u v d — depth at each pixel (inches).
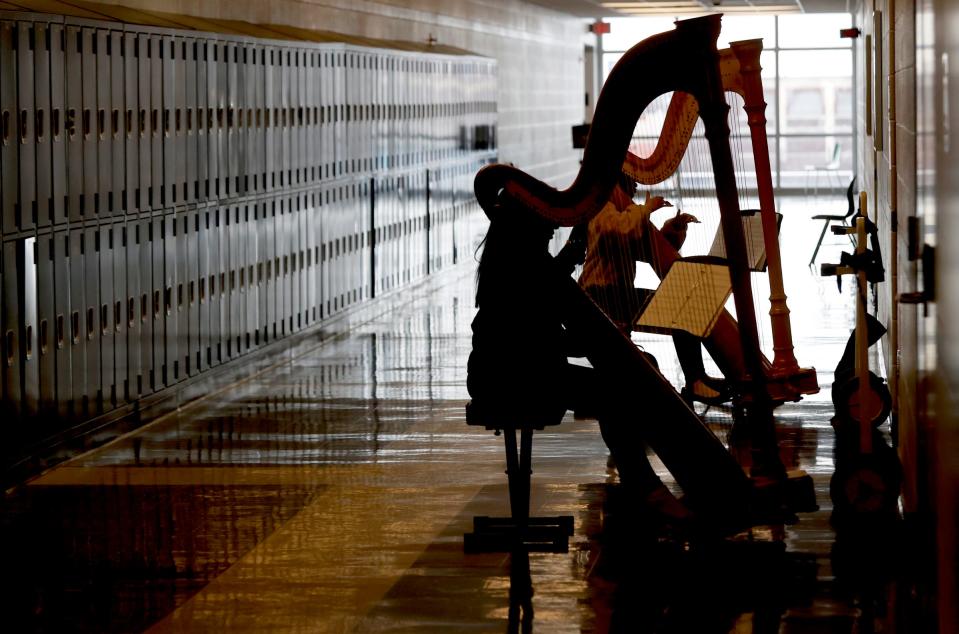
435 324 1006.4
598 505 492.7
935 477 340.8
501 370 435.2
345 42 986.1
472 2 1583.4
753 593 387.9
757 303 906.7
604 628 361.4
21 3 556.7
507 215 434.0
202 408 697.6
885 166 722.2
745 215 603.2
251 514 486.3
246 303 783.7
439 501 502.0
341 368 820.6
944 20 313.4
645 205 599.5
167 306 675.4
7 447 523.8
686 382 640.4
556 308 435.2
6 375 522.0
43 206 546.0
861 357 463.8
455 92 1332.4
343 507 494.6
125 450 597.9
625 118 417.7
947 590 303.9
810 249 1450.5
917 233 415.5
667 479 532.1
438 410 684.1
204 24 761.6
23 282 532.4
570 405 442.6
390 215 1090.1
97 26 589.3
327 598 390.6
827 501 490.0
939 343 323.9
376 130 1045.2
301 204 873.5
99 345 602.2
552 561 423.2
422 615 374.0
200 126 708.7
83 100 579.8
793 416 649.6
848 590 389.4
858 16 1637.6
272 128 816.9
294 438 619.8
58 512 491.8
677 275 542.3
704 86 418.3
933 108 343.9
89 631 366.6
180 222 687.1
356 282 1000.2
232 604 386.9
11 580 412.2
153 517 483.5
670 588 394.0
